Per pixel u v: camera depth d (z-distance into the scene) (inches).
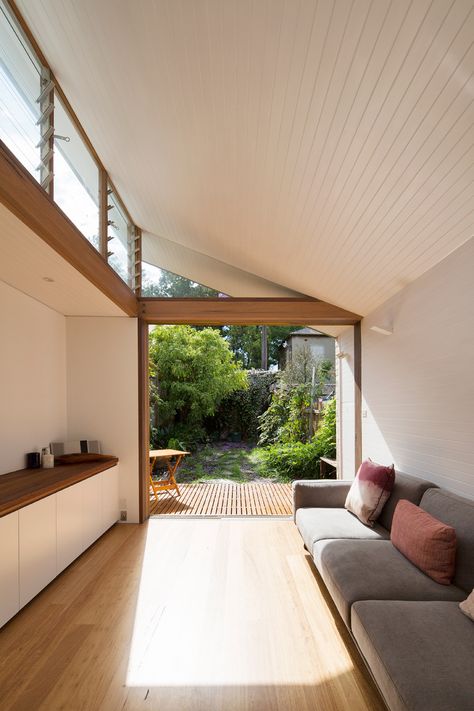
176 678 75.4
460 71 53.6
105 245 139.8
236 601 103.8
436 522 84.0
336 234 114.6
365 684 74.0
